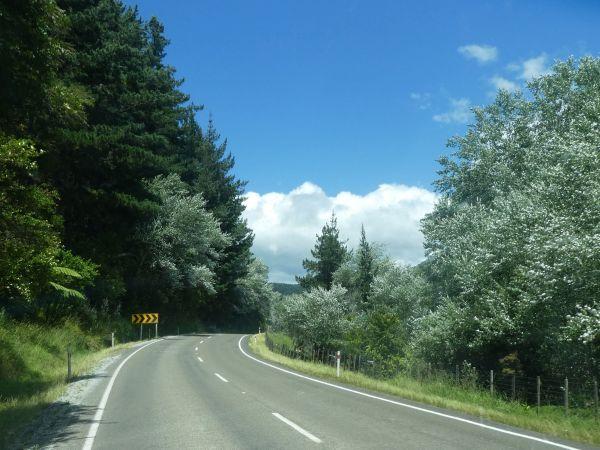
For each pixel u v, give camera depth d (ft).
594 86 84.58
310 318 131.95
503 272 67.92
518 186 86.43
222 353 100.89
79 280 91.71
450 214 97.35
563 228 52.08
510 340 65.00
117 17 121.29
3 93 30.45
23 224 39.34
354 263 191.52
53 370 67.87
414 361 82.43
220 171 242.17
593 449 26.84
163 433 30.17
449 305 74.59
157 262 153.58
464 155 99.66
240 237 241.76
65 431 31.48
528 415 42.98
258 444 27.17
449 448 26.32
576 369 59.62
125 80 111.45
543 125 94.84
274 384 54.80
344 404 41.63
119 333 126.82
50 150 73.26
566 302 55.26
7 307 85.61
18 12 28.30
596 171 52.37
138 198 129.80
